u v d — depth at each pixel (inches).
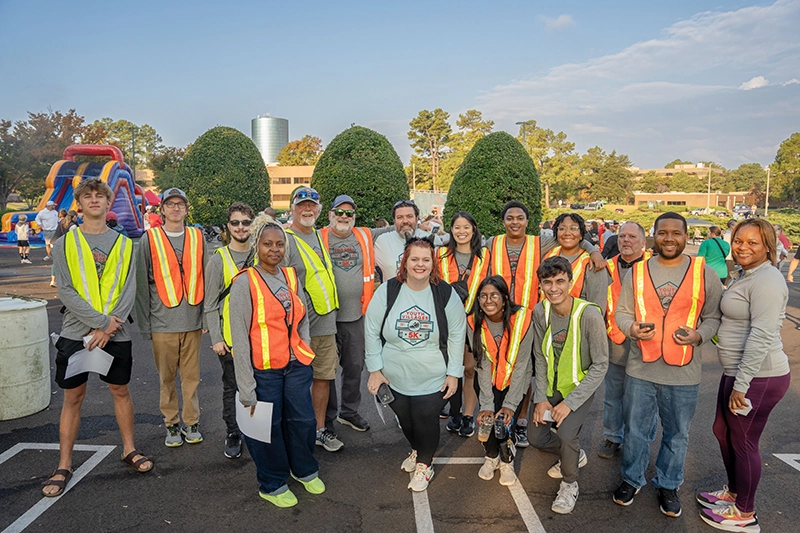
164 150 2487.7
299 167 2810.0
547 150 2276.1
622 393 175.3
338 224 191.3
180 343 181.0
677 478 142.6
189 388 184.1
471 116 2452.0
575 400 142.2
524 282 185.5
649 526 139.3
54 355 293.6
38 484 157.0
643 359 143.4
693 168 4921.3
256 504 148.6
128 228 887.1
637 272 148.3
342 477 165.2
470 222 188.5
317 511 145.5
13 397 201.5
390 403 154.5
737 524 136.1
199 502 149.0
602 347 143.5
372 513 144.7
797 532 136.0
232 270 172.6
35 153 1919.3
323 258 184.2
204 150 548.4
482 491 156.8
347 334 193.9
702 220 1590.8
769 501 150.6
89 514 142.3
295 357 152.1
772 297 128.3
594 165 3388.3
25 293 455.8
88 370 153.1
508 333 156.5
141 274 176.1
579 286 177.3
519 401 154.9
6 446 180.9
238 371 143.0
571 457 144.5
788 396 237.1
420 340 150.7
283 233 151.9
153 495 152.3
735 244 135.3
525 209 185.9
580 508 147.9
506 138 342.0
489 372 158.7
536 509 147.3
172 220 180.5
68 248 153.5
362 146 354.9
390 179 353.7
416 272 148.1
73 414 157.6
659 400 144.8
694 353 140.6
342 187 345.7
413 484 155.8
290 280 156.7
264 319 146.0
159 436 191.8
